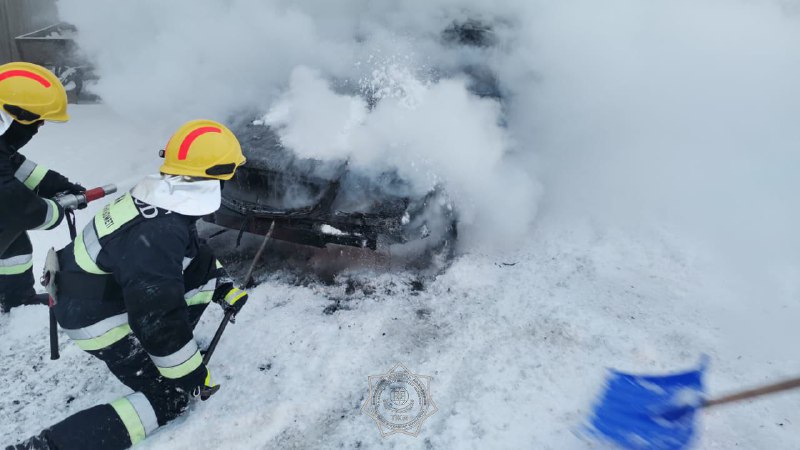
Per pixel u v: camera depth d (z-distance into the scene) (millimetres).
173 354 1930
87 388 2652
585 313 3078
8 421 2469
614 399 2150
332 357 2809
